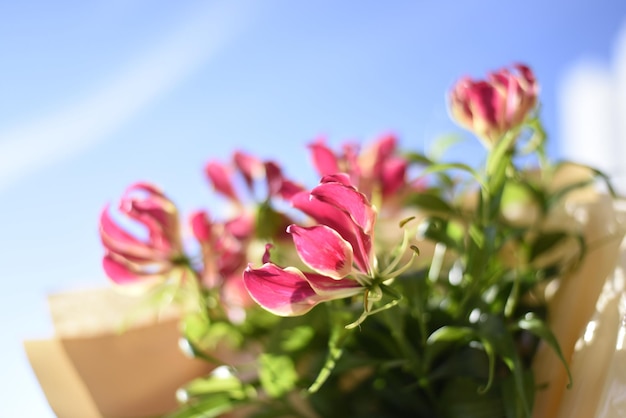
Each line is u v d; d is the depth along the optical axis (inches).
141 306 25.5
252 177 26.4
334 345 21.2
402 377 23.0
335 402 23.5
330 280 19.0
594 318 21.2
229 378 24.0
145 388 26.1
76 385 25.4
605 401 18.8
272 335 23.9
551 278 24.2
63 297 27.8
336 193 18.3
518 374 19.8
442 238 23.4
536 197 24.9
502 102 22.9
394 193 26.1
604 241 23.3
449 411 21.8
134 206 23.5
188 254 24.3
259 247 25.6
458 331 20.9
